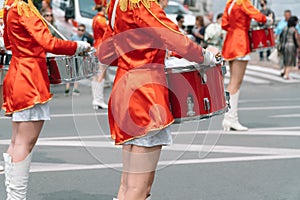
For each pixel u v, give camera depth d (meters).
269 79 17.83
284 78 17.91
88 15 17.88
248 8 9.31
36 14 5.27
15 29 5.32
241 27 9.41
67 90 13.81
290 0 22.56
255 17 9.29
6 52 5.98
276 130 9.89
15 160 5.45
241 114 11.64
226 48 9.55
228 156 8.01
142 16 4.33
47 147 8.44
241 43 9.44
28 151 5.48
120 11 4.45
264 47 9.50
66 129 9.77
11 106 5.43
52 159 7.77
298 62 20.09
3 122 10.08
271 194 6.45
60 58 5.40
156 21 4.33
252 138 9.20
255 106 12.73
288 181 6.90
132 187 4.53
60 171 7.22
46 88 5.43
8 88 5.46
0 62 6.00
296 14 22.50
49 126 10.06
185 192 6.49
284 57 17.78
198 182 6.85
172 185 6.73
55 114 11.36
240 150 8.36
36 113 5.41
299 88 15.96
